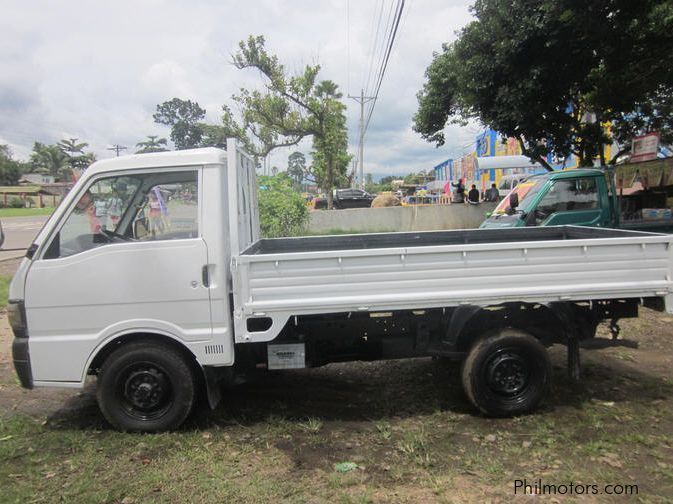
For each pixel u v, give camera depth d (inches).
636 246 172.2
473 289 167.0
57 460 154.9
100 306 164.1
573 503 127.6
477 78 467.5
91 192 166.7
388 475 142.5
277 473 145.1
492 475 140.9
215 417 183.3
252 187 211.8
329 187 810.2
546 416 177.0
